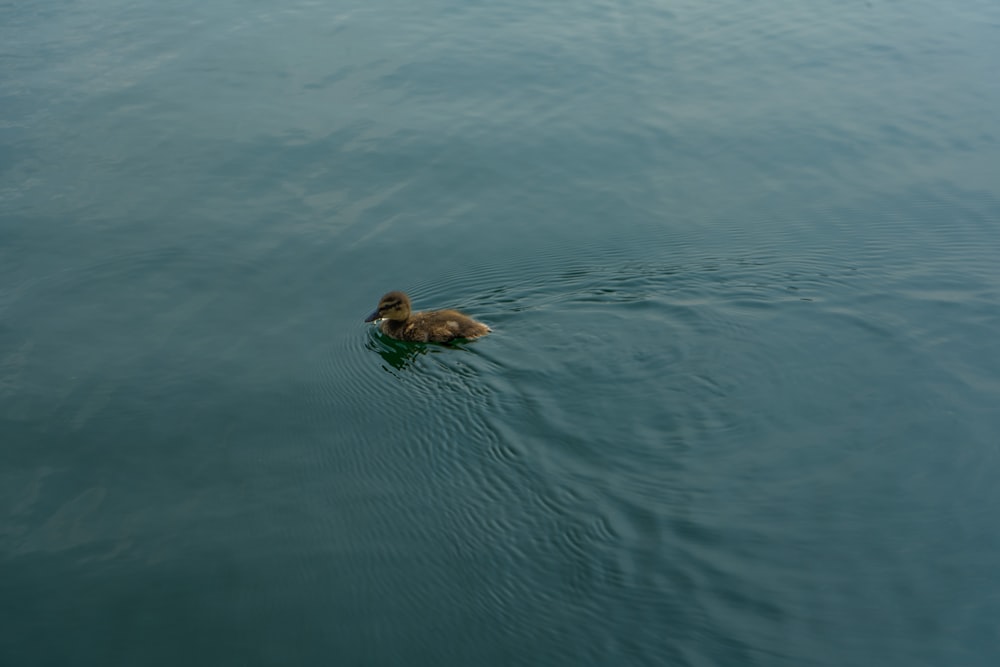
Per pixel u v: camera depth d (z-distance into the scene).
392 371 10.68
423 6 20.77
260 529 8.63
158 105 16.62
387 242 13.15
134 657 7.39
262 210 13.89
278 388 10.55
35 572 8.18
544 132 15.86
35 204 13.93
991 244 12.65
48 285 12.28
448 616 7.62
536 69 17.89
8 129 15.84
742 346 10.55
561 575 7.80
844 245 12.74
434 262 12.71
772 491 8.59
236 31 19.56
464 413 9.71
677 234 13.18
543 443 9.18
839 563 7.83
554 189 14.38
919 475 8.77
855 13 20.56
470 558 8.12
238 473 9.34
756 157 15.20
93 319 11.70
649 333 10.77
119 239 13.21
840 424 9.41
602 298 11.57
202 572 8.17
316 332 11.50
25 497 9.05
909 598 7.49
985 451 9.03
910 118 16.28
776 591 7.56
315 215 13.77
